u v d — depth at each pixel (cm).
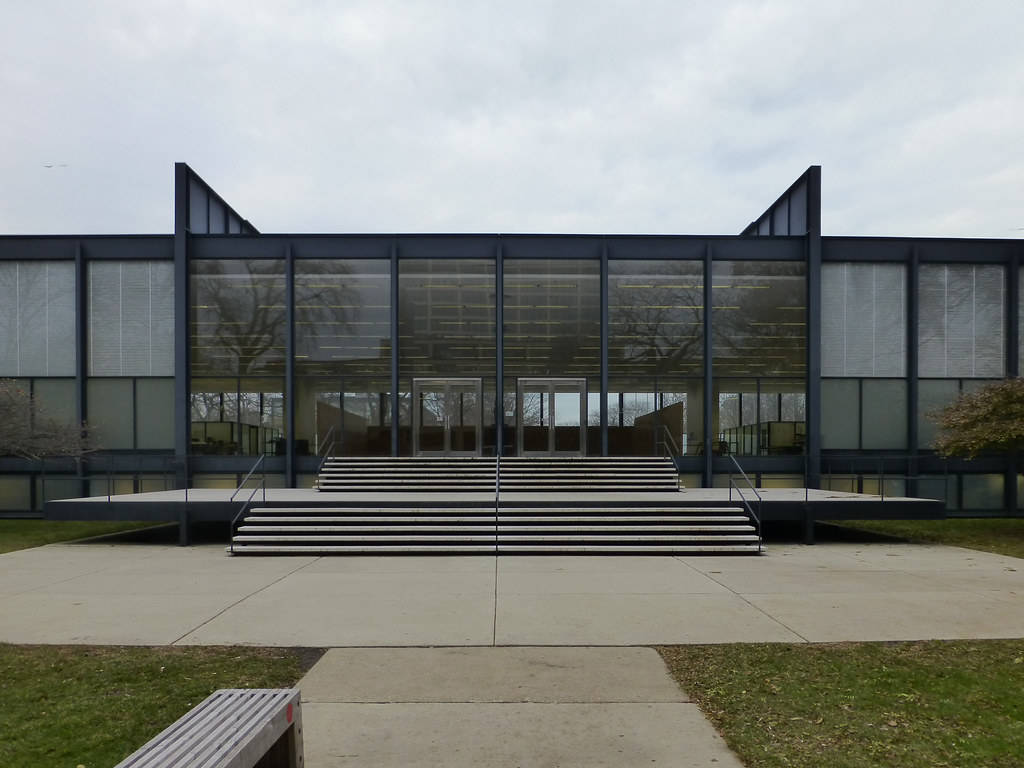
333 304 1948
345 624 708
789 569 1051
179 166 1886
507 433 1948
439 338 1961
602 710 470
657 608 780
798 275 1962
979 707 471
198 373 1916
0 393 1600
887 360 1956
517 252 1958
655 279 1969
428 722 450
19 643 640
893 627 693
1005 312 1980
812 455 1908
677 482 1670
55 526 1720
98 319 1919
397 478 1662
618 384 1958
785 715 458
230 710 319
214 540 1441
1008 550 1276
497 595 853
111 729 436
